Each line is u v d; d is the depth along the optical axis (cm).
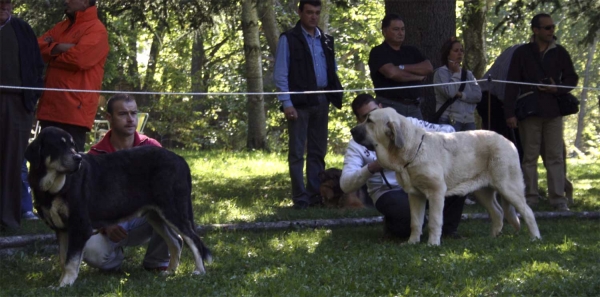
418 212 727
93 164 561
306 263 629
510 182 742
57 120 776
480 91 988
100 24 794
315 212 927
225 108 3180
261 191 1205
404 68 890
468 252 662
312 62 972
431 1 1107
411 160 701
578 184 1423
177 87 3158
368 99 741
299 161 982
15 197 762
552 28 974
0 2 735
